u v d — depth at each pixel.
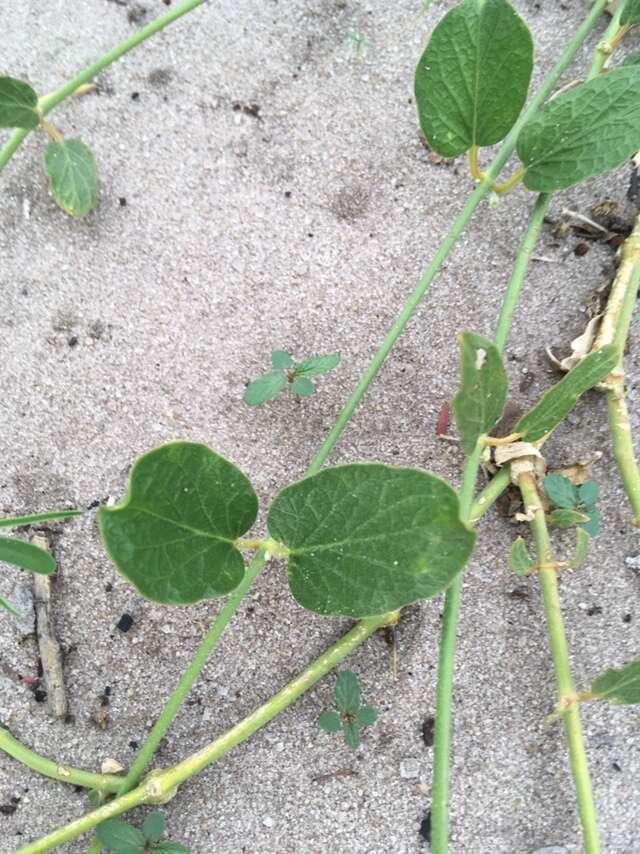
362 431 0.28
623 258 0.27
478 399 0.19
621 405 0.26
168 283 0.28
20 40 0.29
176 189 0.29
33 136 0.28
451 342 0.28
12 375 0.28
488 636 0.27
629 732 0.26
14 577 0.27
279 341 0.28
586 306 0.28
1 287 0.28
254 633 0.27
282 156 0.29
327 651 0.26
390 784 0.26
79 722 0.27
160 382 0.28
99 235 0.28
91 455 0.27
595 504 0.27
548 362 0.28
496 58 0.21
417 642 0.27
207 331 0.28
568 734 0.24
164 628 0.27
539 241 0.28
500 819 0.26
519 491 0.27
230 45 0.29
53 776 0.25
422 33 0.29
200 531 0.18
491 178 0.25
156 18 0.29
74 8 0.29
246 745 0.26
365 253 0.29
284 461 0.28
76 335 0.28
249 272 0.28
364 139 0.29
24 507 0.27
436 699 0.25
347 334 0.28
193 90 0.29
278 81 0.29
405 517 0.17
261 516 0.27
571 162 0.23
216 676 0.27
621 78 0.22
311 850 0.26
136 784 0.25
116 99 0.29
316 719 0.26
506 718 0.27
